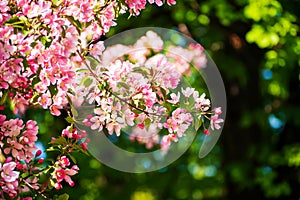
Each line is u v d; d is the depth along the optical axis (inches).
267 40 301.3
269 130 345.7
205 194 403.9
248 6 301.4
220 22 324.2
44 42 125.2
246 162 337.1
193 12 319.9
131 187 387.2
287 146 337.7
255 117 333.1
